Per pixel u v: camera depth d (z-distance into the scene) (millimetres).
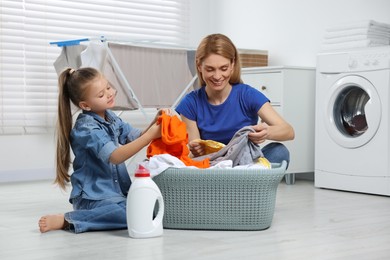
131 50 3883
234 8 5367
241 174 2385
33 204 3254
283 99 4219
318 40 4625
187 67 4145
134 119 5117
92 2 4953
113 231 2471
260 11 5113
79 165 2568
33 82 4664
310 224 2645
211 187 2424
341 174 3930
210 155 2590
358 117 3928
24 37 4633
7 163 4512
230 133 2746
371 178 3760
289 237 2346
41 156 4668
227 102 2742
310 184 4301
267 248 2150
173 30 5445
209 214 2445
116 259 1987
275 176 2432
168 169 2412
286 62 4895
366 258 2018
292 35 4836
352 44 3953
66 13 4832
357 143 3820
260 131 2537
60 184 2623
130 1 5168
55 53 4777
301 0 4754
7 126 4535
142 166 2348
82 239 2309
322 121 4043
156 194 2334
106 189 2531
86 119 2547
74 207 2598
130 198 2328
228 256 2027
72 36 4891
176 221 2471
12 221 2729
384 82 3672
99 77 2549
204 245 2189
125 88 3850
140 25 5254
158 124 2492
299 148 4332
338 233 2445
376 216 2885
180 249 2127
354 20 4371
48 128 4727
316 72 4090
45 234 2416
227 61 2598
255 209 2443
